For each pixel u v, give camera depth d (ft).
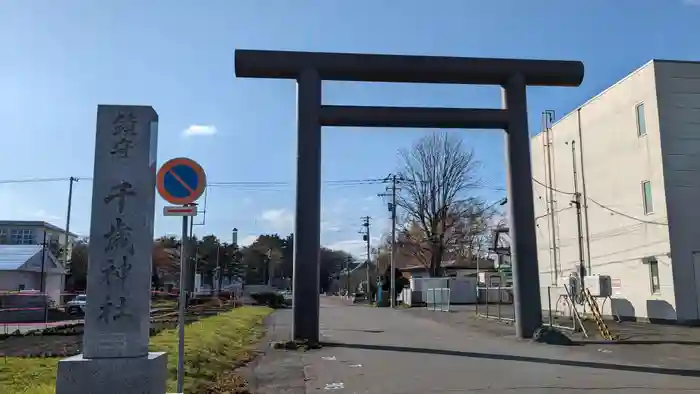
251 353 50.52
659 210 82.33
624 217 90.84
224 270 285.84
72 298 195.42
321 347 55.93
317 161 59.00
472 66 61.52
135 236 24.23
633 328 74.69
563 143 111.24
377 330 77.10
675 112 83.30
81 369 22.71
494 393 31.99
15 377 31.78
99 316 23.49
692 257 80.23
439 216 190.29
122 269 23.90
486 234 205.36
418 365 43.39
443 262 246.68
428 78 61.52
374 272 307.78
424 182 191.21
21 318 114.11
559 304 100.89
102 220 24.21
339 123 60.08
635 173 88.17
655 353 50.85
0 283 162.09
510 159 61.98
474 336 66.80
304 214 58.03
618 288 91.35
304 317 56.70
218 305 161.89
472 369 41.24
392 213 187.52
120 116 24.98
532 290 61.36
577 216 104.88
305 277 57.21
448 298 131.23
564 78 62.80
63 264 194.70
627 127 90.48
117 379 22.80
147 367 23.11
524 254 61.41
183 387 30.58
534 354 49.93
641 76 86.99
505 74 62.08
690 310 78.89
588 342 59.36
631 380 36.35
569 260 107.86
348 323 92.22
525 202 61.52
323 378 37.37
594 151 100.17
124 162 24.67
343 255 485.56
